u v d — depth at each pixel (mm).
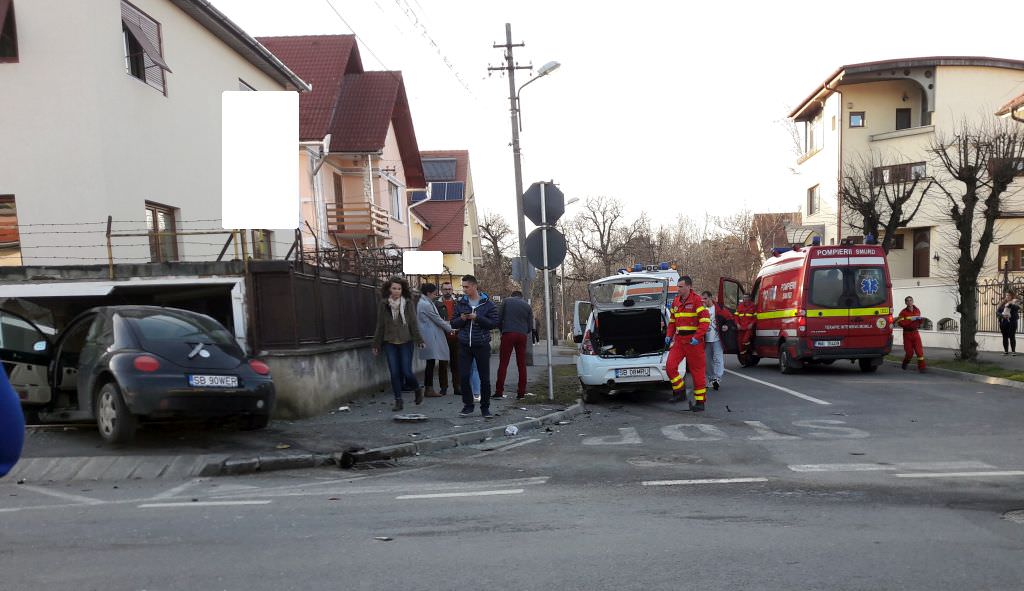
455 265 43469
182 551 4535
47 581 3988
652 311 13289
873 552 4293
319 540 4762
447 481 6852
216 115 17844
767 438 8641
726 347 14562
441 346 12867
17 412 1878
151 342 8133
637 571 4043
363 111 26969
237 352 8672
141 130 14664
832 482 6215
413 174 33781
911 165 30125
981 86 30078
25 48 13133
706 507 5477
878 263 16641
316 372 10547
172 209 16000
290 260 10430
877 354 16484
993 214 17094
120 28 14039
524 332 12727
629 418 10914
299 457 7824
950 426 9133
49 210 13227
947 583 3779
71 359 9023
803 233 30078
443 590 3795
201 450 8070
